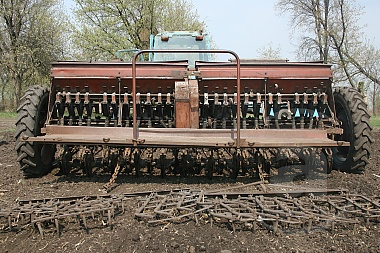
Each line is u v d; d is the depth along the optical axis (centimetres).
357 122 539
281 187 470
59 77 546
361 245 319
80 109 566
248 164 530
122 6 2181
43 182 524
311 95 570
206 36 824
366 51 2445
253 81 558
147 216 356
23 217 368
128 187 488
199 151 548
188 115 525
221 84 558
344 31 2434
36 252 311
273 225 344
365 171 593
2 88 3203
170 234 335
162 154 512
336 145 471
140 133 504
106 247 315
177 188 479
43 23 2892
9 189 487
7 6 2803
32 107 542
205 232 340
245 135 507
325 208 397
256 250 308
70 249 314
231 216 344
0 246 324
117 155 520
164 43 812
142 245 317
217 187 486
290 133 513
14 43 2894
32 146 531
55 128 509
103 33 2180
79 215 357
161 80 551
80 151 528
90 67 552
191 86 533
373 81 2461
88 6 2200
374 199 418
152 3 2255
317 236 337
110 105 568
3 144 970
